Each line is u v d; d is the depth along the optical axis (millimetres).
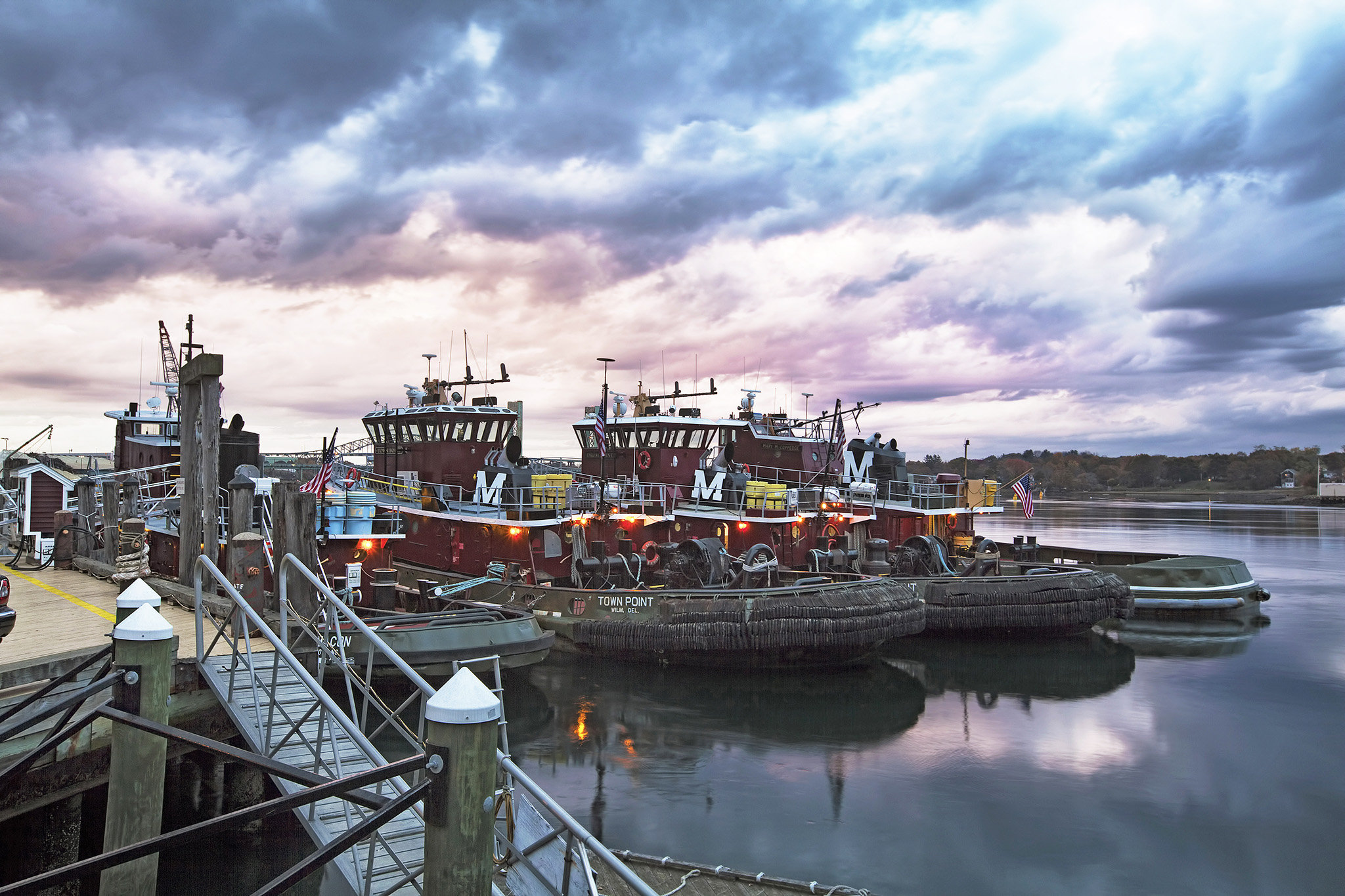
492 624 17672
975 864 11828
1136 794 14328
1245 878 11617
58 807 9555
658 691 20109
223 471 21359
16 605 14367
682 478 31703
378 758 7945
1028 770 15414
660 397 36188
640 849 12055
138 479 23047
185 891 11242
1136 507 155875
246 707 10617
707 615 21844
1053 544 62719
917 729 17781
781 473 34719
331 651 11375
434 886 5027
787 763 15648
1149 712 19141
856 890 10047
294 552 14852
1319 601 35094
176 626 13508
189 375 15086
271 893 4887
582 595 23078
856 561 29359
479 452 27734
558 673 21453
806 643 21438
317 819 8633
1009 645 26062
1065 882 11414
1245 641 27000
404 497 27750
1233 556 53625
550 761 15609
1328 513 125375
